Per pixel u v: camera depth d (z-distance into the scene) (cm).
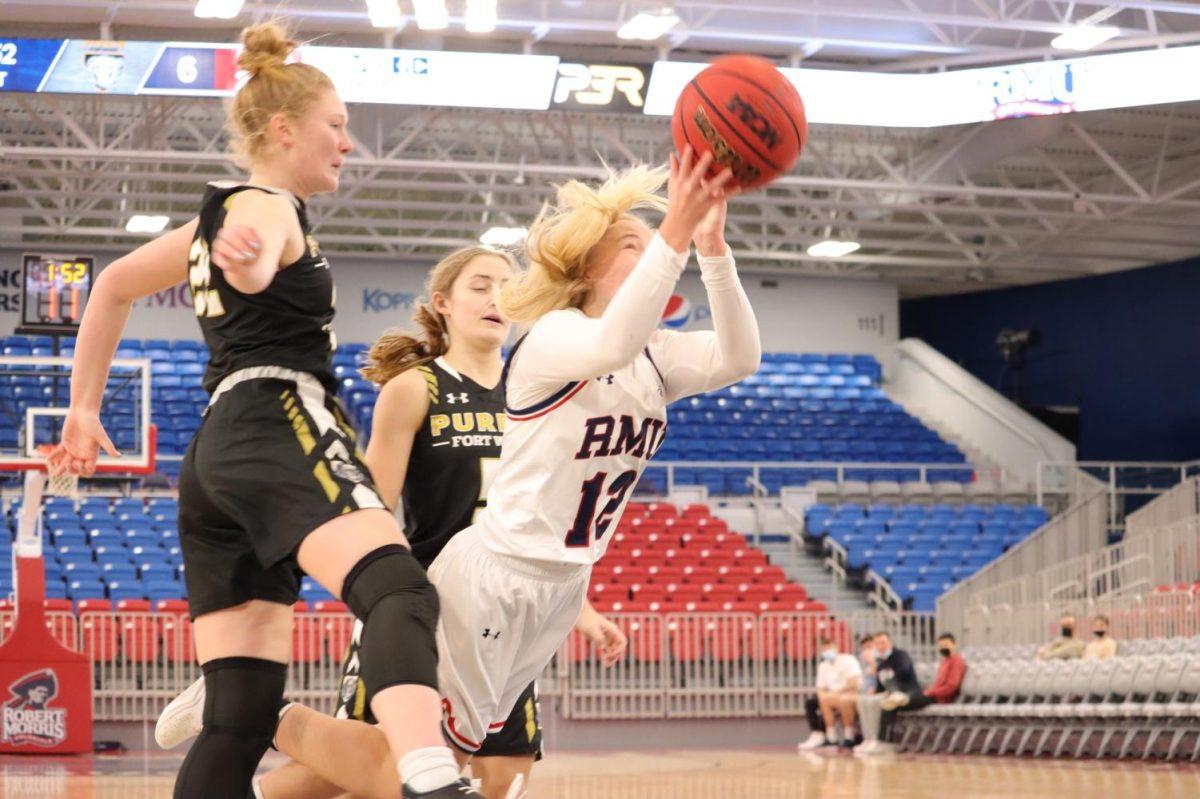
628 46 1850
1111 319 2670
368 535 276
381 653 263
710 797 848
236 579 305
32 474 1231
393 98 1571
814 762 1270
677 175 260
